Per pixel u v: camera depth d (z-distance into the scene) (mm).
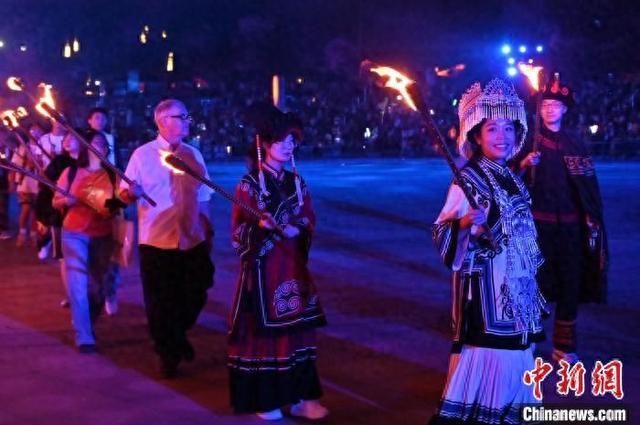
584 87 42562
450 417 5324
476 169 5316
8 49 52125
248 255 5992
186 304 7266
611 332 8477
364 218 17156
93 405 6559
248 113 6098
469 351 5309
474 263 5262
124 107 47531
